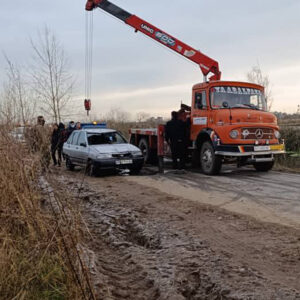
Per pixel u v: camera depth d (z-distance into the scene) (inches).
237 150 385.4
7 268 135.6
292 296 125.4
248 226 209.3
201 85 433.7
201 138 436.5
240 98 429.1
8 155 178.9
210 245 179.9
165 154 497.4
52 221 150.9
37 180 173.2
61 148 506.6
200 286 142.3
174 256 169.2
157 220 226.4
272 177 391.2
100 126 647.1
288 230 199.2
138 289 144.8
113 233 212.4
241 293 129.5
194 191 319.6
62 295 127.9
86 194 313.1
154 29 506.0
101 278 146.4
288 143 533.0
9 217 162.6
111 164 416.2
